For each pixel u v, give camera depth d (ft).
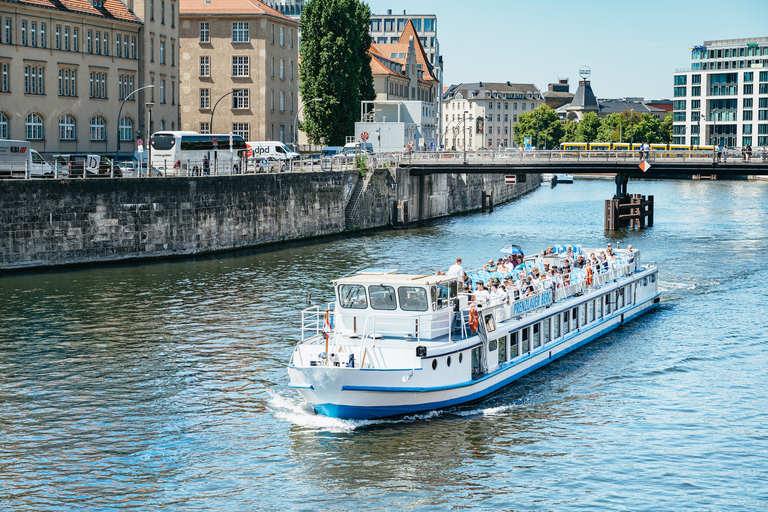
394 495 76.18
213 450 85.51
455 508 73.67
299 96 411.54
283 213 242.78
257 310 144.66
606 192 494.18
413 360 92.73
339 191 269.23
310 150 378.32
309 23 356.79
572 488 77.41
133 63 294.87
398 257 207.92
